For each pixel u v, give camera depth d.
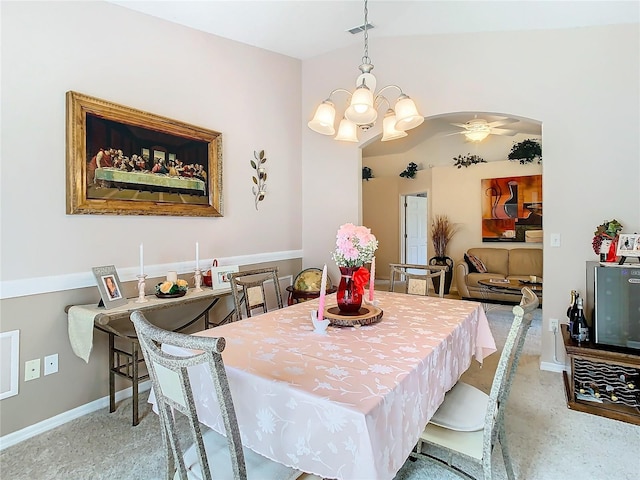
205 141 3.22
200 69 3.20
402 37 3.72
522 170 6.27
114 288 2.41
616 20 2.86
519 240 6.30
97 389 2.54
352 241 1.93
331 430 1.07
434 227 7.02
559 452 2.02
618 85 2.92
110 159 2.54
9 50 2.10
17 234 2.16
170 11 2.82
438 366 1.56
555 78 3.13
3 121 2.09
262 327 1.86
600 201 3.00
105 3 2.53
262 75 3.83
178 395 1.12
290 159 4.23
